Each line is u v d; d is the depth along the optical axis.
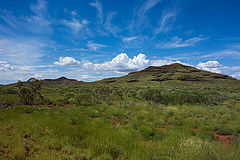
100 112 12.30
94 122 8.44
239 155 4.65
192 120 10.62
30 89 15.27
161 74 158.75
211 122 10.39
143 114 11.72
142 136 6.67
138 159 4.19
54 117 9.05
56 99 19.47
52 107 13.84
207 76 142.12
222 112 14.70
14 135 5.23
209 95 28.19
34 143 4.87
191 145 5.02
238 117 11.98
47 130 6.10
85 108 13.91
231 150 5.16
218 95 32.50
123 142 5.49
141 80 128.38
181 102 22.45
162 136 6.80
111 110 13.13
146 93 24.39
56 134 5.80
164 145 5.43
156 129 8.38
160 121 9.82
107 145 4.89
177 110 14.66
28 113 10.09
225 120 10.91
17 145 4.34
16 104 14.93
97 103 18.70
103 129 7.18
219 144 5.77
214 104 22.61
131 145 5.31
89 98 19.56
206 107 18.33
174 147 5.20
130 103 17.50
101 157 4.14
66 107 14.30
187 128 8.37
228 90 59.12
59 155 3.96
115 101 21.20
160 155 4.63
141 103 18.73
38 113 10.14
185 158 4.27
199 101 23.92
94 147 4.83
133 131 7.34
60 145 4.91
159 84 100.00
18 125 6.52
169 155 4.62
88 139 5.53
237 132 8.20
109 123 8.73
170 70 187.38
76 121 8.64
